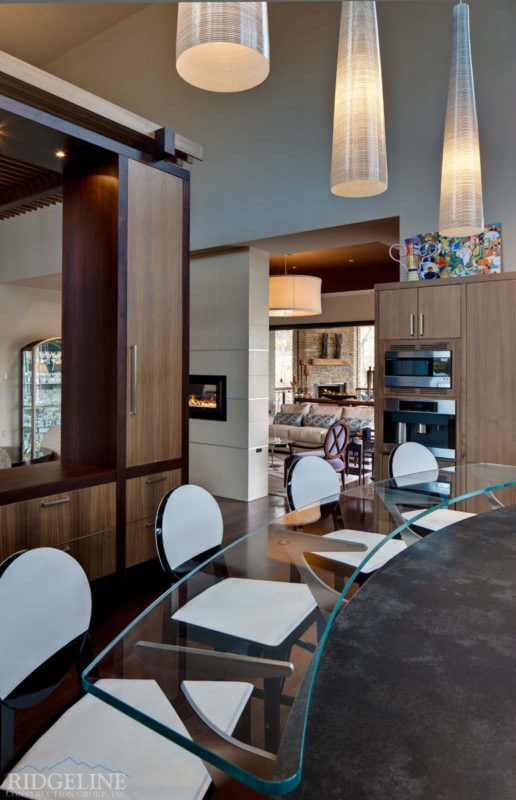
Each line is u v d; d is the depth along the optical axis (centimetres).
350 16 217
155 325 354
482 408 379
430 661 115
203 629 154
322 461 306
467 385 384
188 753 118
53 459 559
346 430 678
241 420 614
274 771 83
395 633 128
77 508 311
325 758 84
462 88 292
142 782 110
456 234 319
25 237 815
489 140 414
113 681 125
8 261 845
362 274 892
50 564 148
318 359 1456
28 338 946
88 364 348
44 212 782
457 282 387
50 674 144
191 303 654
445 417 394
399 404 414
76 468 338
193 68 160
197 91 592
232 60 163
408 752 85
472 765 82
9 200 417
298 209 523
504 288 369
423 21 445
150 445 354
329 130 500
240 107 560
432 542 202
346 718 94
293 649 139
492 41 412
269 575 193
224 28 138
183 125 606
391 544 233
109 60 671
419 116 450
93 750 119
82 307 352
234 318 614
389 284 418
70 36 683
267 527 241
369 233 525
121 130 324
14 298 920
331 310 1126
